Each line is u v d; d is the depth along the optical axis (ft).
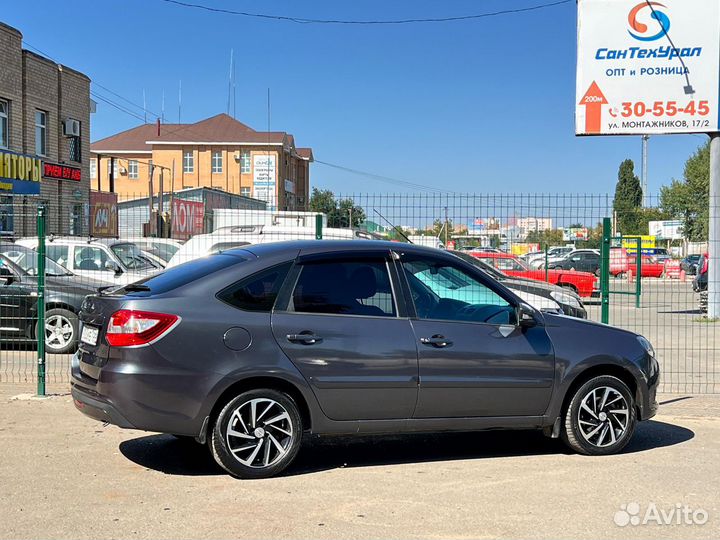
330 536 14.14
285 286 17.97
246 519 14.97
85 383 17.83
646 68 56.08
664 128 56.13
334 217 55.98
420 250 19.51
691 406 27.17
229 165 226.99
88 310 18.39
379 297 18.60
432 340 18.49
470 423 18.94
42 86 85.25
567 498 16.53
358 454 20.26
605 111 56.54
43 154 86.74
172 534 14.15
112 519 14.89
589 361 19.71
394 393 18.19
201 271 18.12
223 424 17.11
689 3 55.31
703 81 55.52
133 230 137.80
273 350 17.38
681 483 17.74
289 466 18.85
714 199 56.54
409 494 16.70
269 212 56.13
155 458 19.30
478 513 15.49
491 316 19.30
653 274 115.85
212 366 16.96
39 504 15.74
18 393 27.12
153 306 16.93
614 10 56.18
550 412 19.53
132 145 234.17
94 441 20.90
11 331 36.58
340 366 17.80
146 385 16.63
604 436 20.11
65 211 88.74
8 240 42.83
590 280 75.46
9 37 78.74
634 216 73.92
